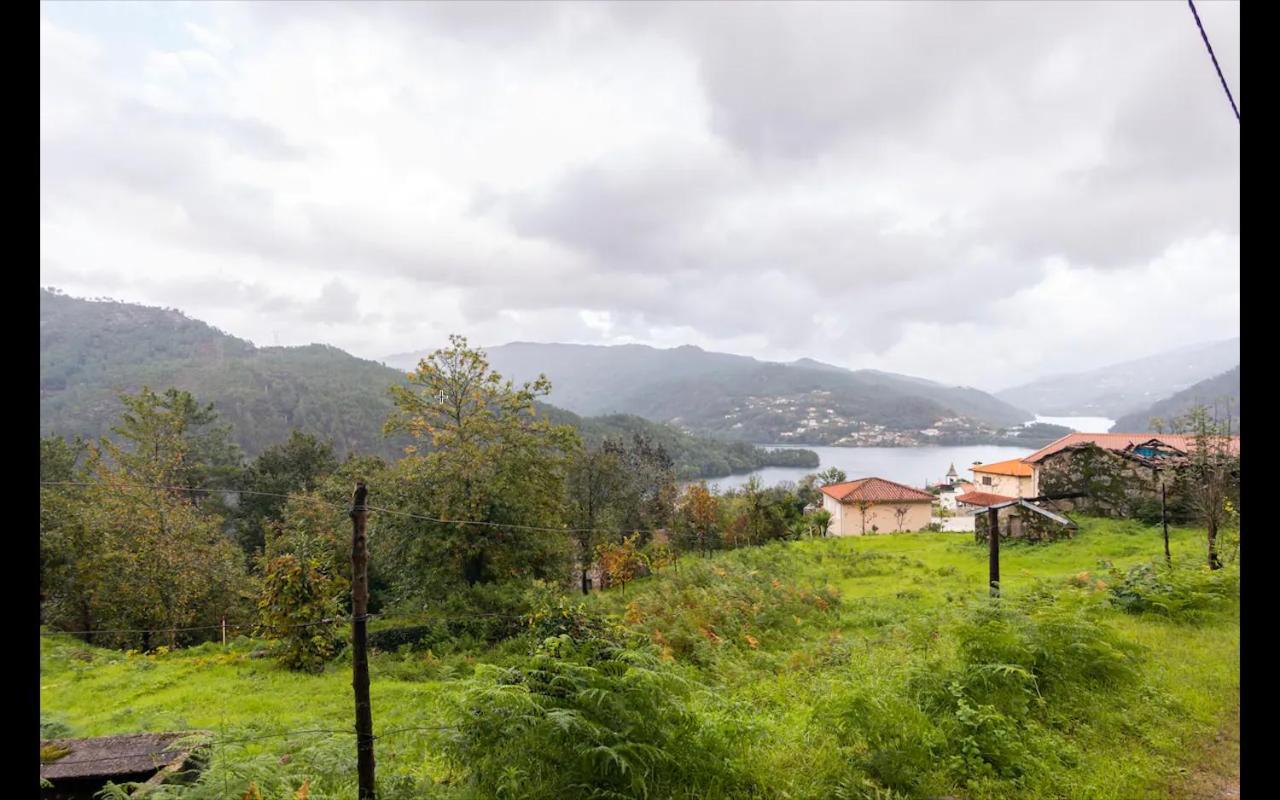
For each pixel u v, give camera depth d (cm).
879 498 4597
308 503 3034
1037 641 791
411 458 2477
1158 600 1208
